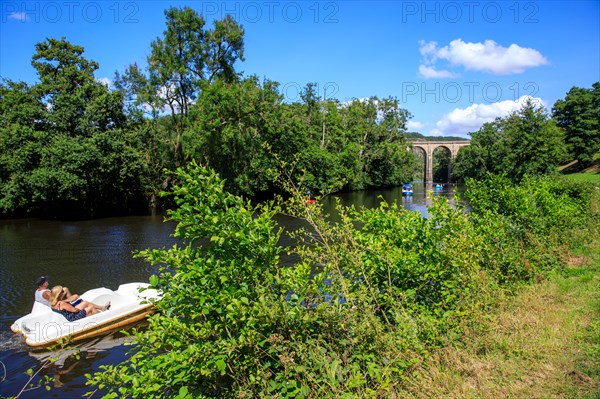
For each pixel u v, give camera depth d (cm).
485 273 618
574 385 399
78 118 3288
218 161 3569
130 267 1411
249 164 3572
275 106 3462
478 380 417
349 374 398
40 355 775
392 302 477
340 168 5197
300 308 401
